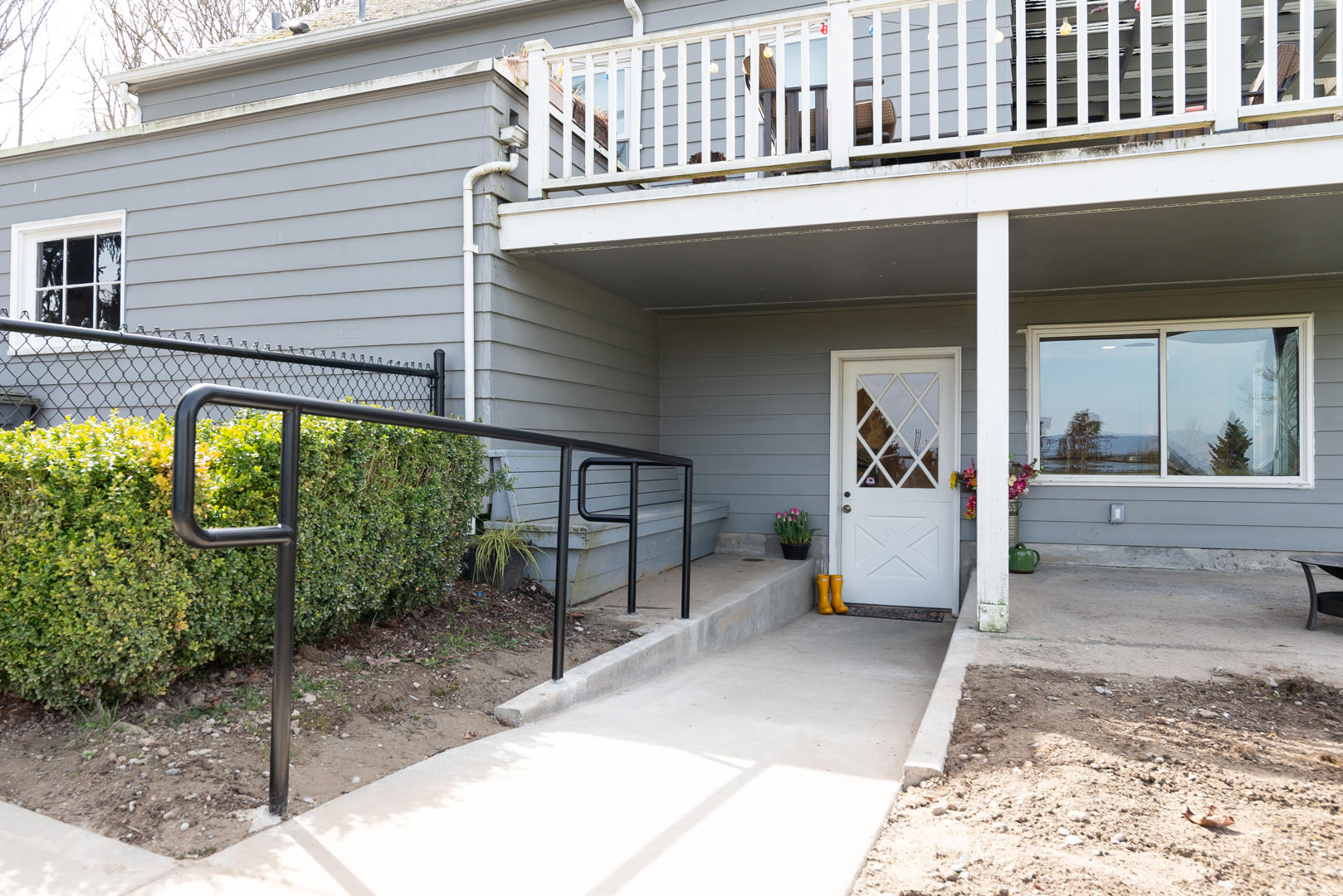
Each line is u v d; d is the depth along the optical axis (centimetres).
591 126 503
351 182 537
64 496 248
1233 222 460
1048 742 265
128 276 597
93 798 211
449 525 407
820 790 249
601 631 428
